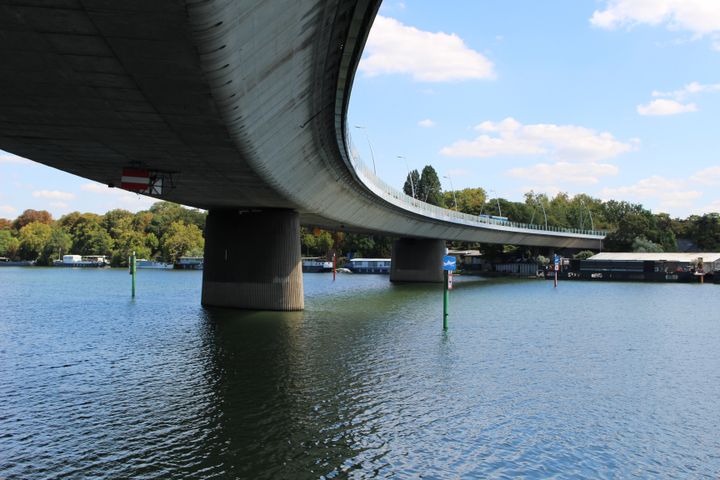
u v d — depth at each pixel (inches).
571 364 1127.0
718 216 6181.1
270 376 979.3
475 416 780.6
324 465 612.1
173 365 1062.4
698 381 1007.0
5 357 1134.4
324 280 4291.3
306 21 660.1
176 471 591.8
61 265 7455.7
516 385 950.4
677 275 4441.4
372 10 754.2
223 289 1937.7
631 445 689.6
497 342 1352.1
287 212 1886.1
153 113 690.8
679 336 1514.5
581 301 2559.1
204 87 597.0
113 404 815.7
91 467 598.2
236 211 1921.8
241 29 517.0
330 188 1834.4
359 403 828.0
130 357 1133.7
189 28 462.6
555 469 615.5
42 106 670.5
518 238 4854.8
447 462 625.9
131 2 422.0
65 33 478.9
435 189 7332.7
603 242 5994.1
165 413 775.1
